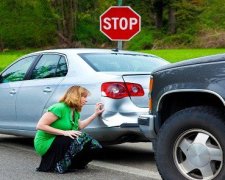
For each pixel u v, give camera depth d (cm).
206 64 579
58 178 697
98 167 768
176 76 596
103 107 775
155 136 630
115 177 706
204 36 7188
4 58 4559
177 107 627
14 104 912
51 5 8169
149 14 8481
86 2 8450
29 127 886
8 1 8144
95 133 782
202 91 573
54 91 844
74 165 741
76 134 728
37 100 870
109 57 852
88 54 851
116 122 768
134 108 780
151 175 721
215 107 586
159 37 8112
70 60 846
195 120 580
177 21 8244
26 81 905
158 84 614
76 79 820
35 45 8238
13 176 709
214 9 8331
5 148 929
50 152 731
